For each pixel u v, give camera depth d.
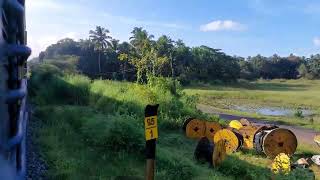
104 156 10.46
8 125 3.02
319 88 114.38
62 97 20.83
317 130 28.72
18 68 3.39
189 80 102.38
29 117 13.48
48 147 10.29
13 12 3.17
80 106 18.72
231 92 71.94
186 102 24.83
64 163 9.10
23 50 3.33
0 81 2.67
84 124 12.54
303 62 174.50
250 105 57.75
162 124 19.42
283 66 170.88
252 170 12.92
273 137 17.34
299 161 16.12
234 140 17.47
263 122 32.16
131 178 8.93
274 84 129.12
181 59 109.19
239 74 132.62
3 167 2.36
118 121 12.12
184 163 10.91
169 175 10.12
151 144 5.65
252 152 17.78
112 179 8.70
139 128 12.71
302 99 68.44
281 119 35.06
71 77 24.78
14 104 3.26
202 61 113.50
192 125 19.11
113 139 11.48
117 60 89.62
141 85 23.98
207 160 13.06
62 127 12.62
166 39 101.94
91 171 9.07
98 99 20.16
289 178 11.84
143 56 50.75
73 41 106.50
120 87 24.41
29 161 8.79
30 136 10.96
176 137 16.70
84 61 91.94
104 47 93.12
